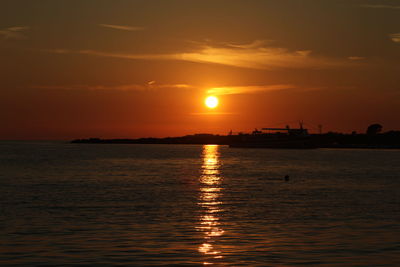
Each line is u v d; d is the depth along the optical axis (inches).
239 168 5866.1
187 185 3442.4
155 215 1941.4
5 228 1622.8
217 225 1700.3
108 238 1456.7
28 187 3235.7
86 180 3868.1
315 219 1844.2
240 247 1338.6
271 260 1195.3
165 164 6776.6
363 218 1876.2
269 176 4461.1
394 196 2711.6
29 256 1229.7
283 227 1659.7
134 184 3513.8
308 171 5255.9
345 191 3019.2
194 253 1268.5
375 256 1237.7
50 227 1644.9
